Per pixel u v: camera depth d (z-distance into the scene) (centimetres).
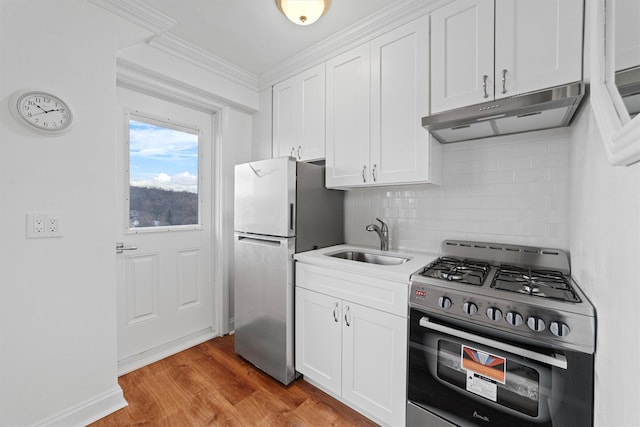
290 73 225
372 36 173
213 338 243
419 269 144
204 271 242
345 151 187
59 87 134
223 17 171
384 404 139
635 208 56
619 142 52
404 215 198
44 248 132
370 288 144
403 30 159
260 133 255
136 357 201
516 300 102
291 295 182
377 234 212
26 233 127
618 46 63
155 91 204
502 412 106
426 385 125
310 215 196
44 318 132
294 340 185
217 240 246
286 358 179
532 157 149
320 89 203
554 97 105
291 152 225
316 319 170
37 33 128
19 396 126
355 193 223
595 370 87
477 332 110
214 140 246
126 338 196
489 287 113
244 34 188
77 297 141
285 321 179
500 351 105
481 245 161
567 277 127
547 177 145
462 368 115
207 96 227
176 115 222
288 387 178
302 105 216
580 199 112
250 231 200
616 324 68
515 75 123
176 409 156
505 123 134
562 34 112
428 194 186
